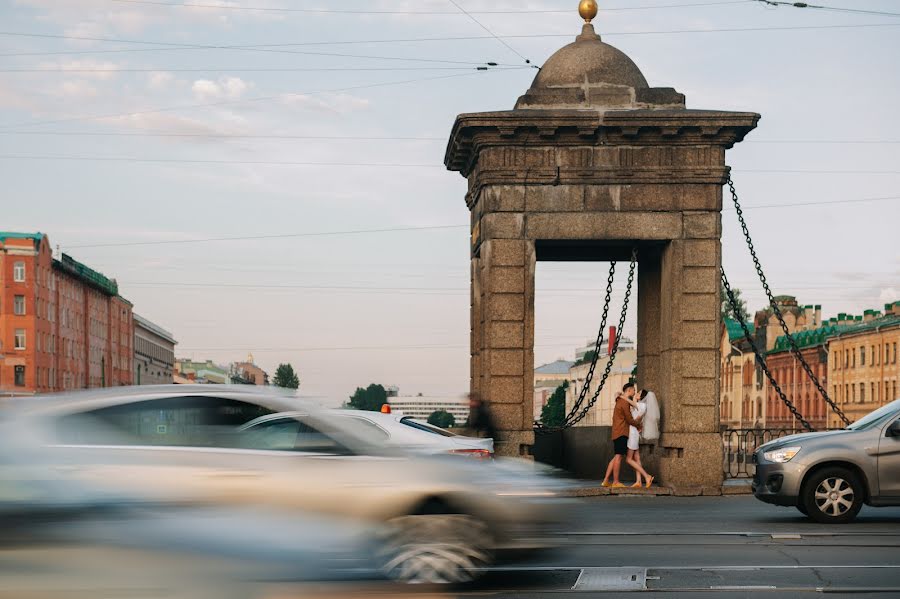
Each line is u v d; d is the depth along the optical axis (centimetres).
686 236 3322
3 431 1254
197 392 1345
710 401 3303
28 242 15588
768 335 15338
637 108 3366
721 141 3312
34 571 696
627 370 17112
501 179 3309
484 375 3347
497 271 3306
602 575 1554
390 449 1384
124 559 706
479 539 1362
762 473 2291
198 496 978
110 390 1351
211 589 682
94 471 1131
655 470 3444
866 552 1794
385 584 753
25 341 15525
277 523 873
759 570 1594
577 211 3319
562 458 3775
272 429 1347
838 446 2242
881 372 12031
